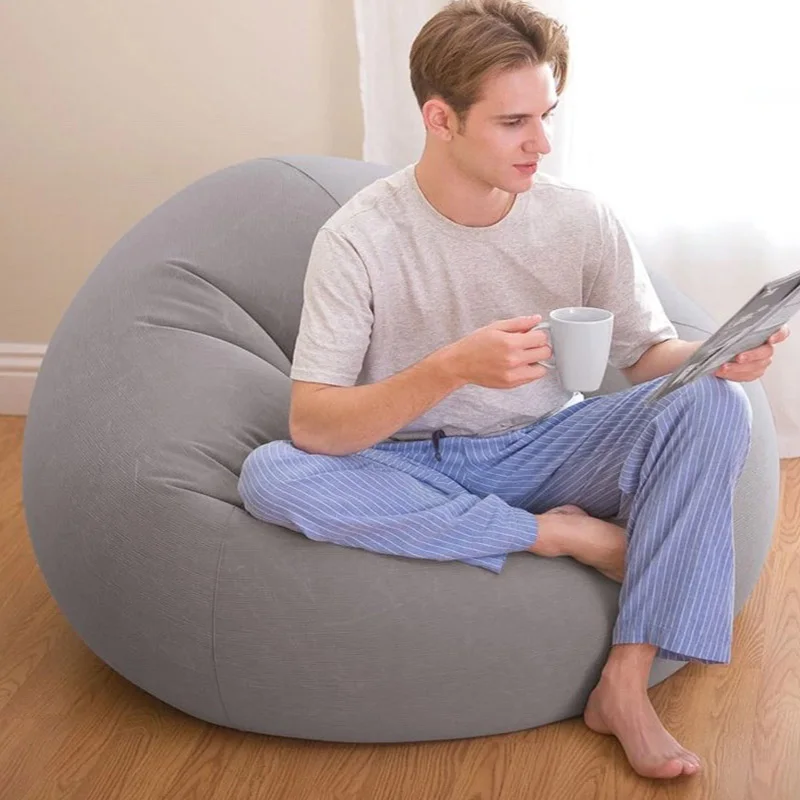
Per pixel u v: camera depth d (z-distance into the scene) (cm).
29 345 297
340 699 170
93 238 287
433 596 169
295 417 171
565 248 175
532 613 171
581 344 150
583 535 174
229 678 171
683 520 167
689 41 239
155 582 172
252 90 271
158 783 169
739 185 246
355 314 170
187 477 177
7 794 168
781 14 234
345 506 168
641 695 170
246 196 219
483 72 157
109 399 188
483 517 172
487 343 155
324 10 262
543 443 182
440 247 172
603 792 164
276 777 170
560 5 240
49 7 271
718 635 167
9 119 280
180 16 268
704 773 168
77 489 180
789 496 248
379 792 166
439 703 171
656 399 159
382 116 254
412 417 164
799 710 180
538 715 175
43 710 186
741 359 167
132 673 180
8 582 223
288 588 168
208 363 195
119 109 276
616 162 249
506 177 163
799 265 250
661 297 213
